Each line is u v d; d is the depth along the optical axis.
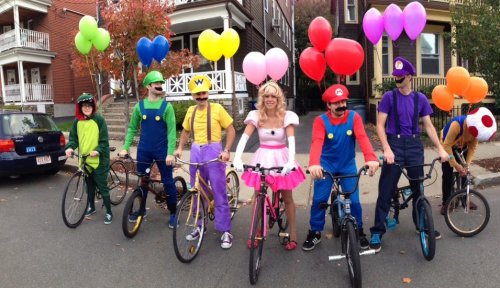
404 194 4.80
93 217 5.65
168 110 4.88
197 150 4.59
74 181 5.22
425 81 15.20
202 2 13.76
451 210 4.64
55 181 8.07
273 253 4.30
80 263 4.09
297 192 6.81
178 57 9.24
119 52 8.41
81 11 23.05
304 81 32.19
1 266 4.02
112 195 6.28
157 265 4.03
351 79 19.06
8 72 24.61
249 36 16.45
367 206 6.03
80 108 5.25
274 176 4.02
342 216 3.72
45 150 7.99
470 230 4.58
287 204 4.32
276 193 4.46
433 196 6.34
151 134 4.96
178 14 14.41
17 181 8.08
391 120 4.30
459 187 5.14
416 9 5.91
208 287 3.55
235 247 4.52
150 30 8.20
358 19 18.83
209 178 4.49
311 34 5.23
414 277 3.62
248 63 5.54
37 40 20.77
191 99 14.23
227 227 4.50
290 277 3.72
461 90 5.07
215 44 6.66
